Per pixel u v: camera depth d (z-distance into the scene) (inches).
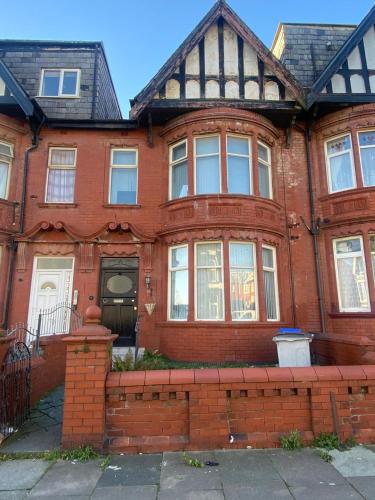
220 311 365.4
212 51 421.1
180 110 405.7
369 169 409.1
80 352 171.9
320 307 395.9
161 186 426.6
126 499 127.1
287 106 407.5
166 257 400.5
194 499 127.0
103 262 410.0
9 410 187.5
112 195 434.9
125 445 165.2
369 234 385.4
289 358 269.0
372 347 237.3
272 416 175.6
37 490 133.4
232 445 168.1
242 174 403.5
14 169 422.9
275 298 390.9
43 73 491.5
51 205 416.8
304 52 489.4
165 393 173.0
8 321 384.2
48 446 172.6
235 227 373.4
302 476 142.8
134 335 392.5
